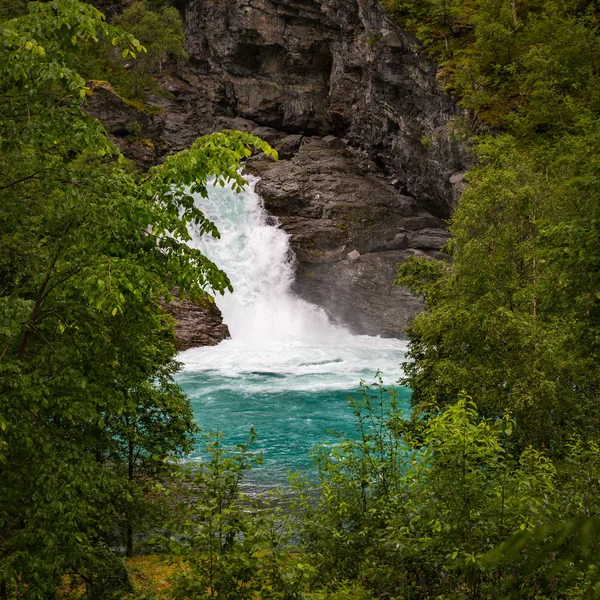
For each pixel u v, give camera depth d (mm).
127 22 83688
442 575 10992
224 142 11844
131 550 21844
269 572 9453
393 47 66125
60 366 12469
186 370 54188
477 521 10516
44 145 11492
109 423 20656
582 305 18672
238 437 38438
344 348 62406
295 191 74188
